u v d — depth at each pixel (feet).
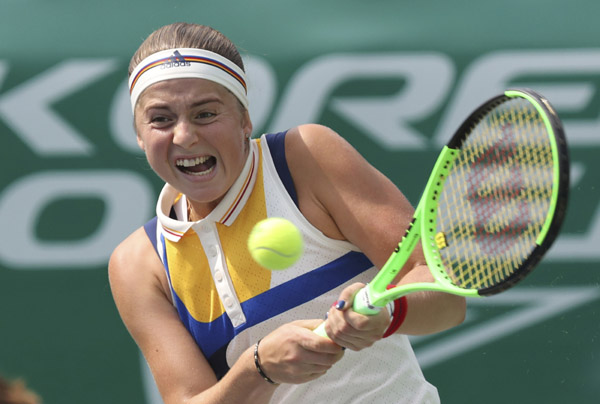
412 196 64.80
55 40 67.87
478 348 63.10
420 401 30.58
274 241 26.45
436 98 65.57
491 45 65.67
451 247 25.93
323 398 30.12
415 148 65.26
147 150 29.58
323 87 65.98
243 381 28.25
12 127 66.90
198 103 28.48
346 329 25.34
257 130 65.77
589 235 63.31
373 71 65.92
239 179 29.45
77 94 67.26
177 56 28.86
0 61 67.46
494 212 24.94
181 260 30.73
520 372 62.75
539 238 21.27
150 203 66.49
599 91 64.64
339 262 29.78
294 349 26.58
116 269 32.50
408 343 31.94
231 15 67.31
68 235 66.13
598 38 65.21
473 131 25.09
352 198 29.14
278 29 66.74
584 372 62.28
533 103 21.52
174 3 68.03
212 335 30.60
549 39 65.51
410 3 66.80
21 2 68.54
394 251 26.07
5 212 66.18
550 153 23.25
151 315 31.65
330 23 66.85
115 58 67.67
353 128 65.67
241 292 29.73
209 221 29.81
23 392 19.86
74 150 66.85
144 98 29.19
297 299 29.43
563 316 62.85
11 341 65.16
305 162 29.63
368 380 30.07
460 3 66.49
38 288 65.67
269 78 66.03
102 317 65.41
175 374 30.68
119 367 64.95
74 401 64.85
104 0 68.69
